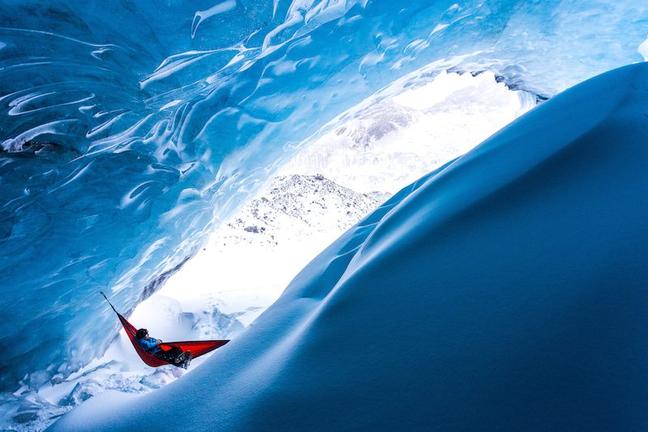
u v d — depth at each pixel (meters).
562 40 8.70
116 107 4.69
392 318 1.31
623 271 1.08
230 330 7.68
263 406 1.16
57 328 5.66
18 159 4.18
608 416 0.80
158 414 1.44
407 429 0.94
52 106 4.19
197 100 5.36
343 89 7.11
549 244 1.30
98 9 4.01
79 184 4.76
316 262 2.99
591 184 1.48
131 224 5.66
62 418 2.01
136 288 7.15
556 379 0.90
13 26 3.62
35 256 4.76
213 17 4.71
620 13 7.86
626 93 1.95
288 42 5.56
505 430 0.86
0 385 5.07
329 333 1.37
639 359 0.87
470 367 1.02
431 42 7.67
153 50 4.59
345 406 1.06
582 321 1.00
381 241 2.04
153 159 5.41
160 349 5.02
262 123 6.30
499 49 9.20
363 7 5.88
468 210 1.69
